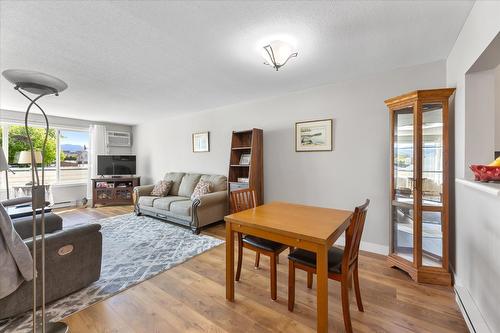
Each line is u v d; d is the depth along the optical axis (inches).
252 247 80.7
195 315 68.1
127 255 110.2
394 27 71.7
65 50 84.3
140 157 250.8
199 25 69.8
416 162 85.1
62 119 213.2
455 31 74.3
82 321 65.8
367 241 112.7
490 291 56.4
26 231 92.1
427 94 81.9
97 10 62.4
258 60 94.0
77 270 78.9
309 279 81.0
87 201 225.3
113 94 140.2
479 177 55.0
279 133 142.9
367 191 112.3
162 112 193.8
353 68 102.8
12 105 163.2
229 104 167.2
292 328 62.6
